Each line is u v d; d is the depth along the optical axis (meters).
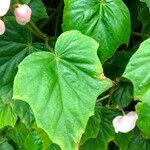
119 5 0.43
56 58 0.41
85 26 0.43
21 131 0.53
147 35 0.49
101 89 0.39
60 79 0.40
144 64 0.39
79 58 0.40
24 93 0.39
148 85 0.39
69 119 0.39
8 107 0.50
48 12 0.51
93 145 0.51
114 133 0.50
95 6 0.43
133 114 0.45
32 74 0.39
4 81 0.46
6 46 0.46
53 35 0.51
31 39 0.47
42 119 0.39
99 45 0.43
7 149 0.58
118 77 0.49
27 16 0.42
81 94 0.39
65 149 0.38
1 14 0.40
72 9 0.43
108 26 0.43
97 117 0.48
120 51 0.49
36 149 0.52
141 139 0.53
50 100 0.39
